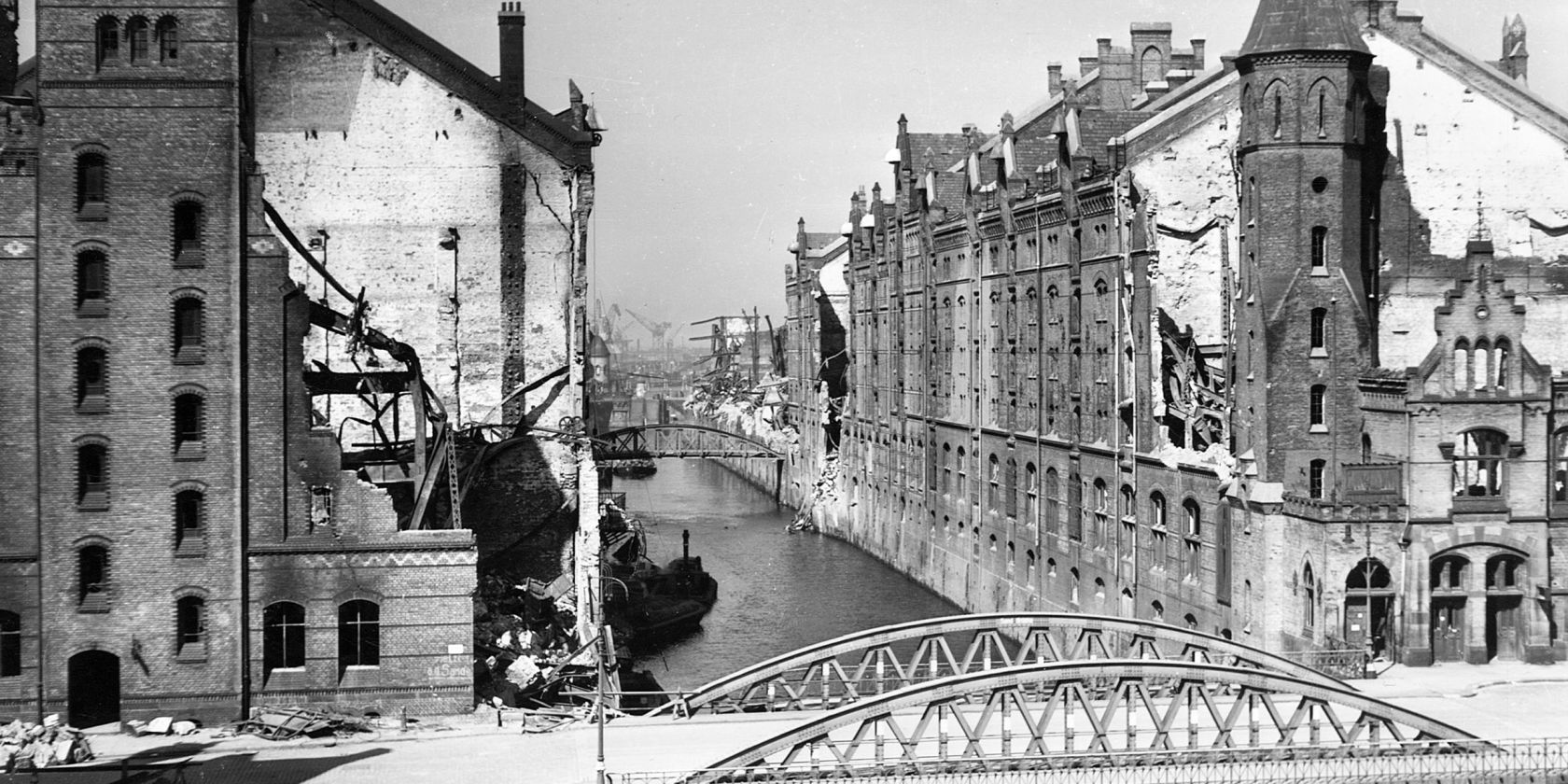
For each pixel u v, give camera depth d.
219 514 51.28
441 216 63.56
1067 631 76.25
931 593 100.12
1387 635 59.56
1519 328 59.00
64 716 50.81
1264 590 60.69
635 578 91.69
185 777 44.81
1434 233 68.88
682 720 52.00
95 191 51.41
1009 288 87.00
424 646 52.09
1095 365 75.44
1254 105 62.25
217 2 51.25
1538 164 69.62
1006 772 43.34
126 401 51.06
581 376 64.25
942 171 105.81
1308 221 61.69
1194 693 48.69
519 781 44.62
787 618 89.69
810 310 139.12
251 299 51.62
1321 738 50.09
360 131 63.25
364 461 56.44
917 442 105.00
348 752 47.84
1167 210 70.00
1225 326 68.00
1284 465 61.19
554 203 64.12
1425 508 58.53
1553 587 59.75
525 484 63.56
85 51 50.94
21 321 50.78
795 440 145.75
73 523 50.91
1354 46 61.59
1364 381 61.41
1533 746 46.62
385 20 63.09
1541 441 59.16
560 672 56.16
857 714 43.22
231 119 51.34
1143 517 70.56
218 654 51.25
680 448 174.50
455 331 63.69
